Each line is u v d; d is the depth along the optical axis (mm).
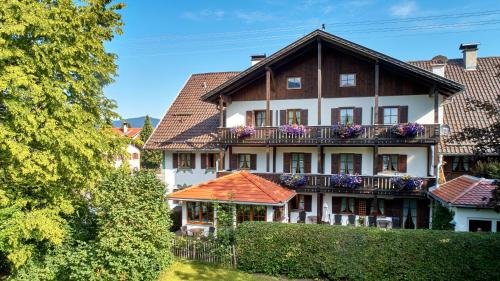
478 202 12922
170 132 23125
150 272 11031
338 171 19234
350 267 11133
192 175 22281
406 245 10703
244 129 19297
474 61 21578
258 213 15953
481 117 18625
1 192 9258
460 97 20109
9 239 9242
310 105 19547
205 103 24484
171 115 24359
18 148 8875
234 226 14719
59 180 10914
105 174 11781
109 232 10195
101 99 12258
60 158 9898
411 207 18047
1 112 9922
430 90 17203
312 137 18234
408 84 17938
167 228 12352
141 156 51125
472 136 7297
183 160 22562
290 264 11781
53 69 9930
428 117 17688
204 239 13742
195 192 16672
